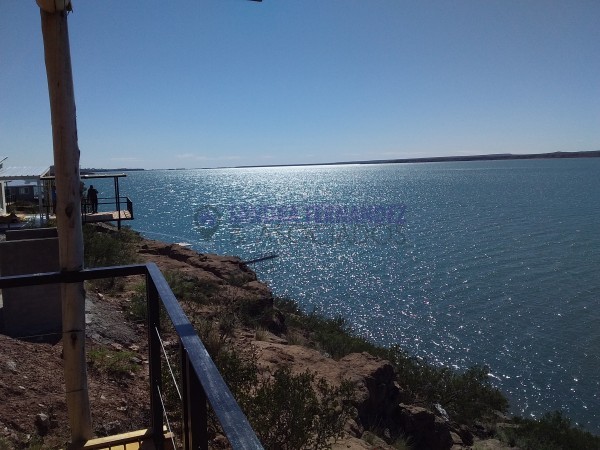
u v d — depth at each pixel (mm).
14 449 4094
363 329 30219
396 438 8742
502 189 157125
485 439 13211
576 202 112938
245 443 1173
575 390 23328
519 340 29062
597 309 34531
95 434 4629
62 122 3029
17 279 2893
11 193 35031
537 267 47375
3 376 5133
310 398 5336
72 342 3266
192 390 1695
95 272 3029
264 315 12211
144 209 104562
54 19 2969
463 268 46906
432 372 15367
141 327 8203
